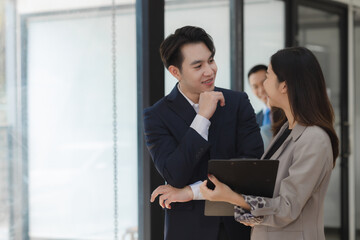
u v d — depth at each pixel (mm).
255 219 2264
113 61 3854
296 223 2295
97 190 3797
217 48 4715
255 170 2168
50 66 3562
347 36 6527
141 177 4008
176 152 2477
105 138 3830
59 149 3613
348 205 6559
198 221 2561
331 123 2340
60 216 3621
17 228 3436
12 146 3404
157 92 3971
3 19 3352
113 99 3859
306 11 5848
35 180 3506
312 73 2314
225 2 4754
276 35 5422
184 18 4344
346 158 6562
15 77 3404
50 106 3568
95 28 3768
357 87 6730
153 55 3949
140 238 4008
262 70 4949
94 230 3781
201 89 2549
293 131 2338
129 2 3922
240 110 2660
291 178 2234
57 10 3592
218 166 2180
